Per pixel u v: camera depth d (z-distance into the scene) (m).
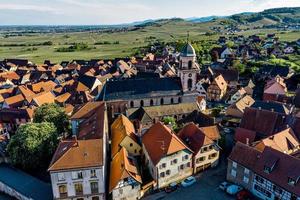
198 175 70.88
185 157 67.94
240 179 65.25
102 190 58.91
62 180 56.72
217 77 135.50
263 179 59.91
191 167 70.12
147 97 96.62
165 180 66.19
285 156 58.88
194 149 70.50
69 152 58.06
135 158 73.31
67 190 57.72
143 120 90.56
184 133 77.00
